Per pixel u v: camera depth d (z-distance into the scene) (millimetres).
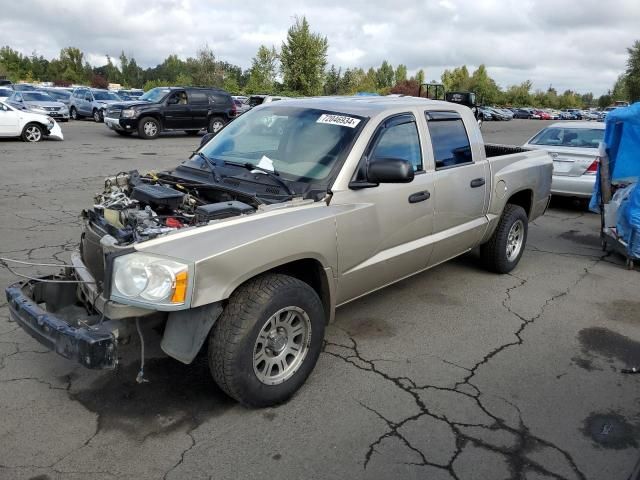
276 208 3525
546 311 5180
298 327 3545
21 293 3369
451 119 5062
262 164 4066
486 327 4766
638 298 5621
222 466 2916
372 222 3998
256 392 3299
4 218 7730
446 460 3041
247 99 33906
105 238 3115
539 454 3123
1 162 13102
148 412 3350
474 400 3635
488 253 5953
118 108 21375
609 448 3201
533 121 61438
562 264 6691
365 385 3760
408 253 4453
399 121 4406
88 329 2992
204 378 3738
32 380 3625
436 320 4863
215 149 4551
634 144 6887
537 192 6277
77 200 9125
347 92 55562
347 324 4711
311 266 3762
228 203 3490
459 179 4922
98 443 3053
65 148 16531
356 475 2893
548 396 3723
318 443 3133
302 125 4285
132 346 4055
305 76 47469
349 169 3889
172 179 4250
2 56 81062
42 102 26828
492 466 3008
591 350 4426
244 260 3121
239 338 3143
